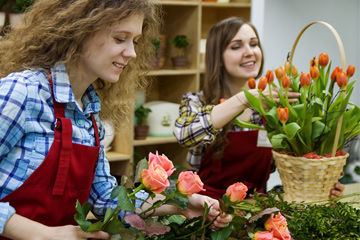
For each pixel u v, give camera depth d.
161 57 4.07
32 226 1.33
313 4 4.42
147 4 1.47
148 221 1.38
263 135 2.63
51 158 1.44
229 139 2.68
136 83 1.91
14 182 1.42
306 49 4.50
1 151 1.38
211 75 2.83
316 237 1.67
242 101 2.40
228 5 4.23
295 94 2.14
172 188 1.41
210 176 2.77
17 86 1.40
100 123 1.72
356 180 3.93
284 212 1.79
